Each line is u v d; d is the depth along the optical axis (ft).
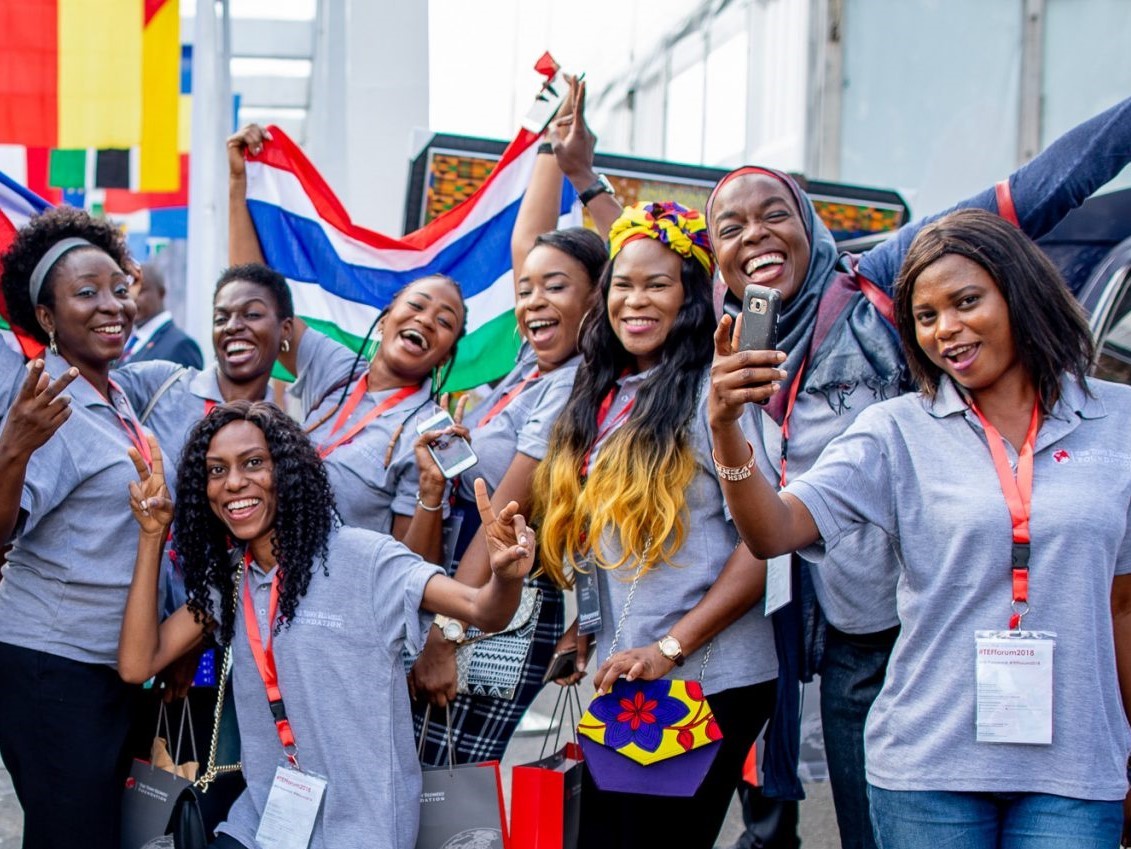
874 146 24.80
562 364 13.10
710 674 10.38
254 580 10.71
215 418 10.65
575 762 10.83
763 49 26.55
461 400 13.17
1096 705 7.98
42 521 10.92
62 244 11.68
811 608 10.72
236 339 13.53
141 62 19.38
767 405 10.51
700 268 11.23
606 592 10.81
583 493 10.76
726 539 10.48
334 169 22.66
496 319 16.42
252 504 10.49
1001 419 8.61
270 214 15.96
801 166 24.70
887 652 10.09
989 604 8.22
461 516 12.40
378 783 10.05
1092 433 8.39
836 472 8.64
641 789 10.06
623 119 35.14
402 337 13.00
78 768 10.82
